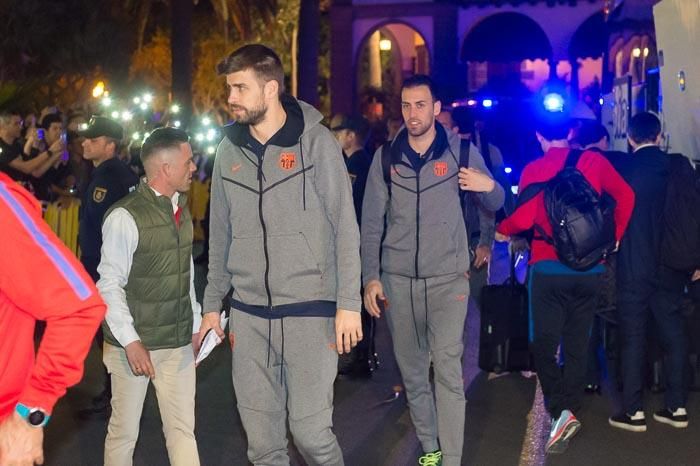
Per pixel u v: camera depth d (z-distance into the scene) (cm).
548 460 647
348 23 2698
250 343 467
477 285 1328
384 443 683
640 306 702
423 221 573
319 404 464
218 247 488
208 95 3438
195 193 1756
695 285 772
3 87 1249
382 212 584
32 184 1082
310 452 471
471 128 882
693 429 717
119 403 495
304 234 459
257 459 480
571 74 2617
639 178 692
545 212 639
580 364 659
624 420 716
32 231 281
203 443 677
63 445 667
